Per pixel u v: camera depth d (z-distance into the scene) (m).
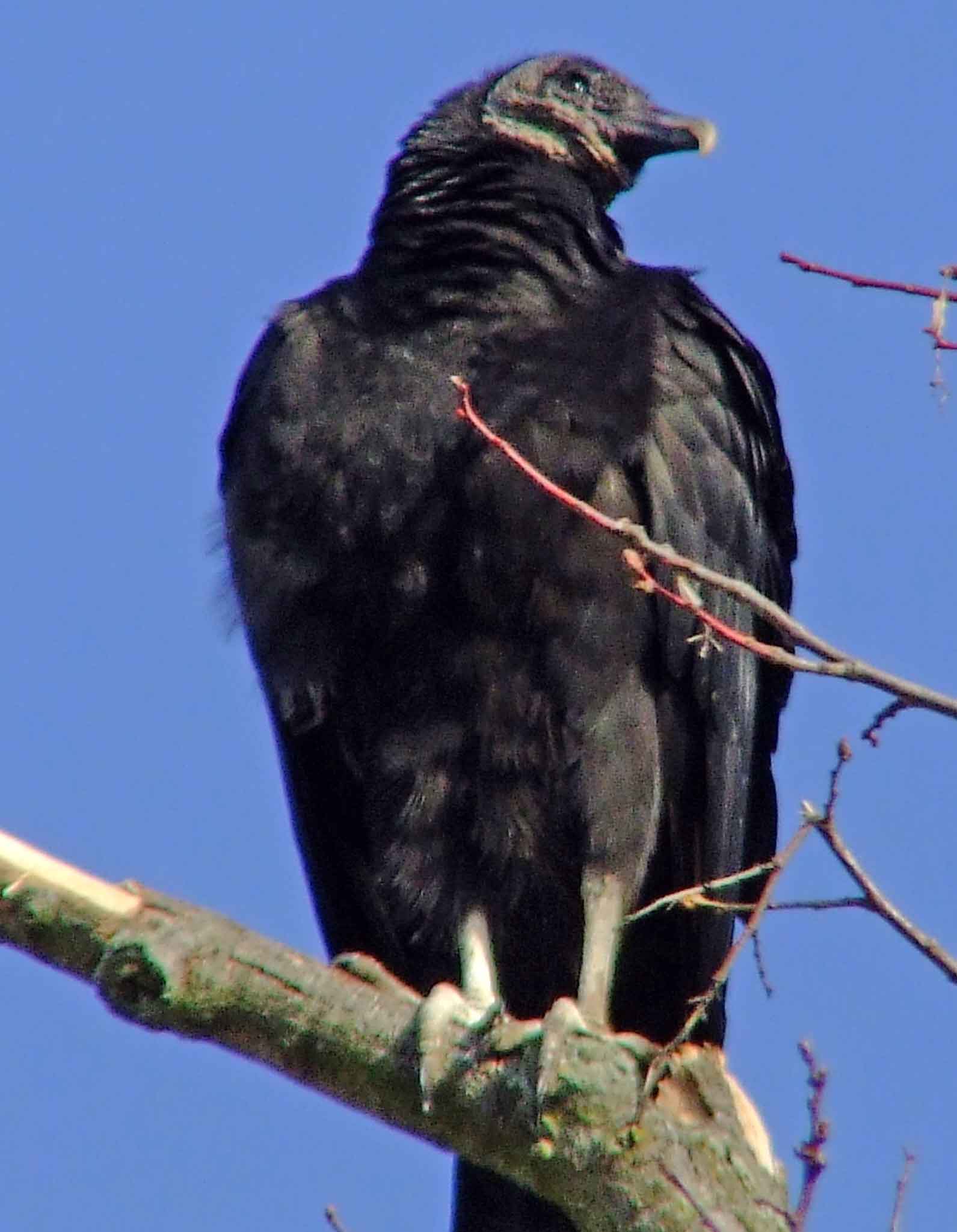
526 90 10.20
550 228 9.12
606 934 8.21
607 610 8.17
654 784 8.34
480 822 8.54
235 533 8.66
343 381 8.49
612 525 6.27
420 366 8.44
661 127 10.40
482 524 8.17
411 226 9.22
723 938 8.52
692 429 8.53
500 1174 7.06
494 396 8.26
